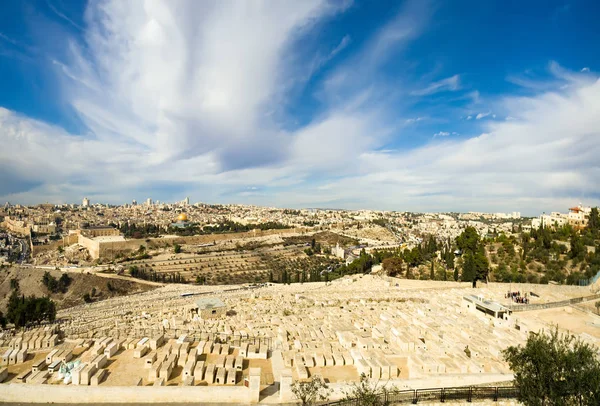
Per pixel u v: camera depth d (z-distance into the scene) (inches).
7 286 6491.1
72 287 6373.0
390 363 1503.4
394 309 2817.4
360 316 2544.3
